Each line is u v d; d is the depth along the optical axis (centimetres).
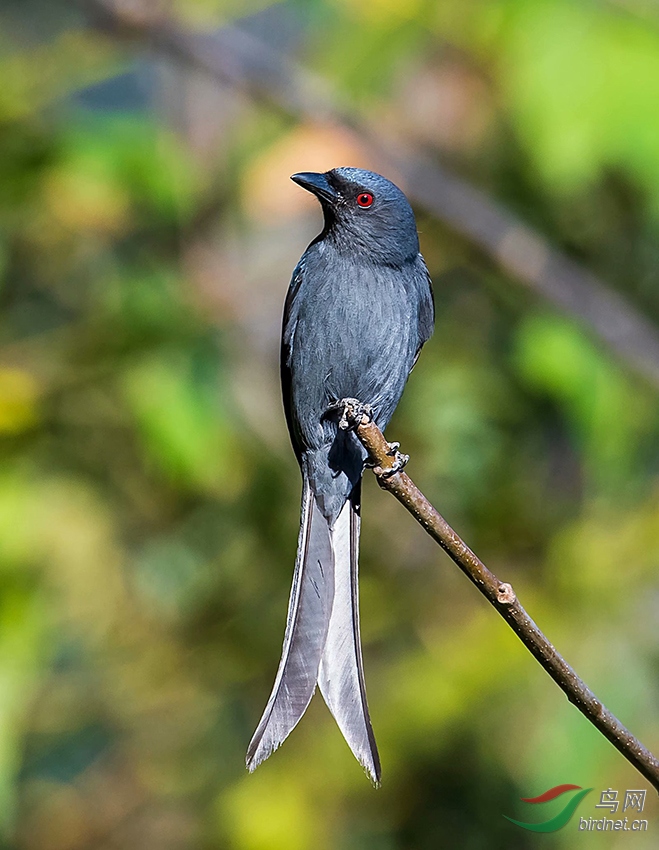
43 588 1174
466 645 1235
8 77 1234
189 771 1380
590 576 1212
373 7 1165
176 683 1362
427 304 977
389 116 1268
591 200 1324
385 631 1310
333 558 877
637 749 619
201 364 1206
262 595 1341
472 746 1228
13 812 1281
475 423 1352
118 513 1278
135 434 1221
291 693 764
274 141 1244
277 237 1306
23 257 1282
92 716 1370
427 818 1256
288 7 1407
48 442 1206
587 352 1203
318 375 924
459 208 1245
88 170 1190
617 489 1267
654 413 1245
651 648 1178
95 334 1200
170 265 1259
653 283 1363
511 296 1352
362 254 923
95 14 1259
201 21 1270
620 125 996
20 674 1113
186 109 1312
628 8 1025
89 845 1366
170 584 1327
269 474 1302
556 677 623
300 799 1277
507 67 1040
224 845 1306
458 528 1343
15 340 1244
